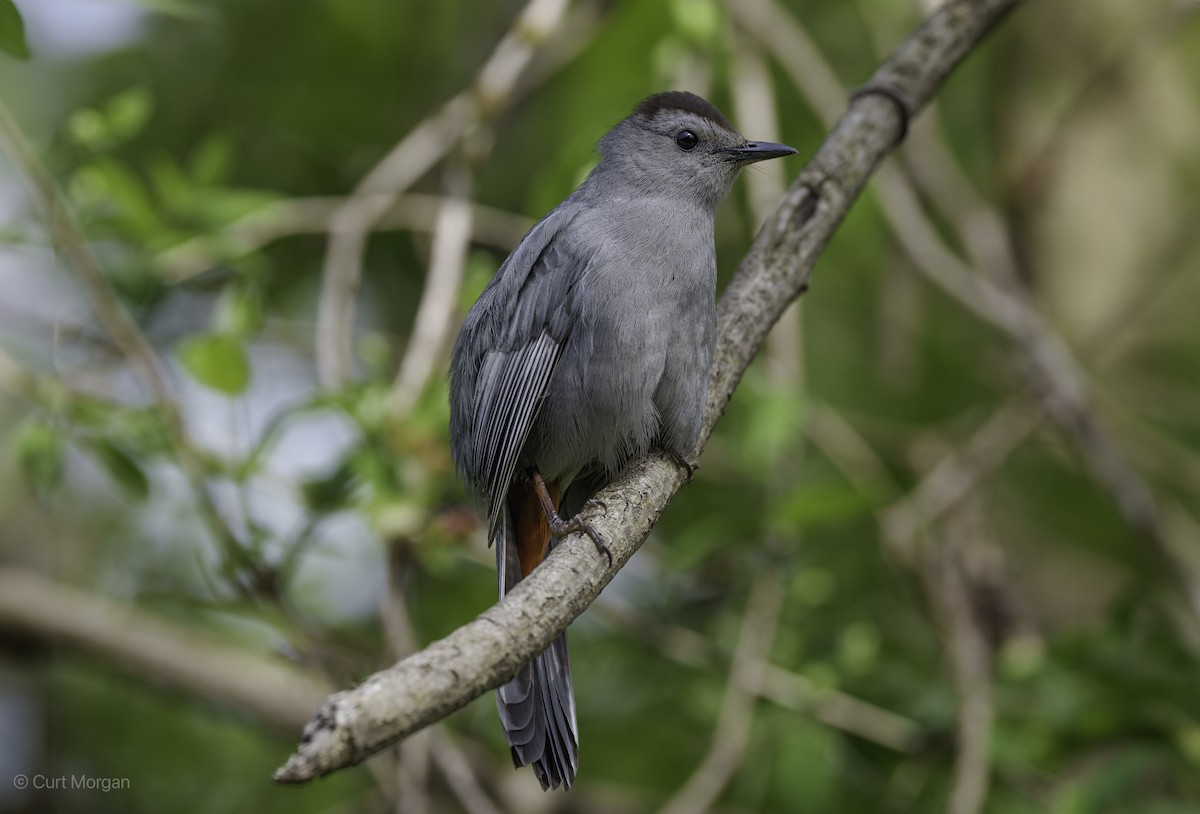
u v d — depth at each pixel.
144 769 12.45
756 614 9.88
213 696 11.37
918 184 11.79
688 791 9.40
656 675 11.35
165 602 10.66
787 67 11.44
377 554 12.10
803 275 7.51
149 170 13.36
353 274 10.38
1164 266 12.34
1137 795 9.47
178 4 8.94
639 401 7.79
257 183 13.94
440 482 9.47
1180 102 12.58
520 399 8.05
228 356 9.16
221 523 9.16
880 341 12.09
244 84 13.83
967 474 11.00
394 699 4.51
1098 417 11.14
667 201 8.41
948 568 10.71
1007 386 13.12
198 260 10.63
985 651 10.16
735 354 7.46
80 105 13.44
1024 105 12.59
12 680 11.73
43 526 13.01
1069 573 13.64
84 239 9.80
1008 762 9.66
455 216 10.36
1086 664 9.63
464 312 10.32
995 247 11.22
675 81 11.38
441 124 11.05
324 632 10.07
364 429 9.26
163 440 9.41
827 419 11.88
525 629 5.20
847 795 10.99
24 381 9.59
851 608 10.98
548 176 10.45
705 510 12.38
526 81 12.21
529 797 11.30
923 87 7.91
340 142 14.03
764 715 10.27
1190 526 12.62
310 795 12.22
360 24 13.99
